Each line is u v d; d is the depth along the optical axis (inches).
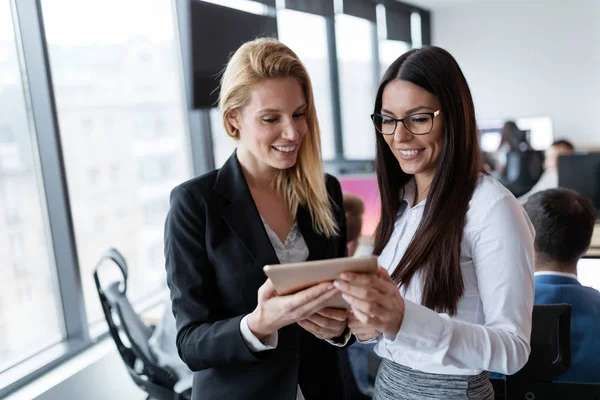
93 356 92.5
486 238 41.3
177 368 78.5
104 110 105.0
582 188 146.2
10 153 85.7
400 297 38.1
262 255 47.7
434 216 44.4
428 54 44.3
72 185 96.1
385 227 52.7
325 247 52.7
